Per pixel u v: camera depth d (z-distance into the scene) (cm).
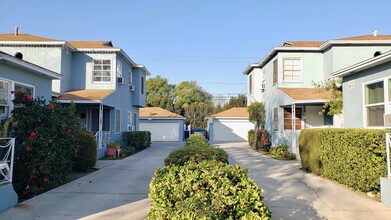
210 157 641
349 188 759
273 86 1859
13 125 703
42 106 739
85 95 1499
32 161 679
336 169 813
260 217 337
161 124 3172
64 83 1600
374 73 895
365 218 532
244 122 3178
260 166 1178
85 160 1024
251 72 2358
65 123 764
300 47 1727
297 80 1747
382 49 1605
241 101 4372
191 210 335
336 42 1590
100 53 1709
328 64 1670
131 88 2073
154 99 4662
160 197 371
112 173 1010
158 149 2042
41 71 977
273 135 1839
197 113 4206
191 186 377
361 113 956
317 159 938
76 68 1702
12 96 859
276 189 761
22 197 680
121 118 1853
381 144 657
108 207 591
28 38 1590
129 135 1864
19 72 905
